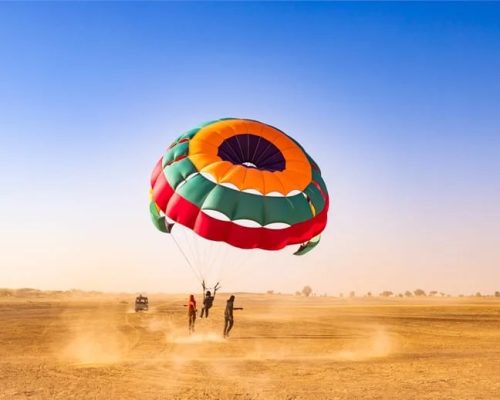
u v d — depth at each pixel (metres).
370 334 30.55
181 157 23.27
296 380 14.04
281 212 21.44
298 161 23.73
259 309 74.94
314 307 87.25
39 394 12.19
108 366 16.38
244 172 22.00
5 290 153.88
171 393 12.34
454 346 24.09
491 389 12.80
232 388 12.93
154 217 25.34
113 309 68.25
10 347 22.33
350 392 12.44
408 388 12.92
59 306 75.25
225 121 24.88
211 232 21.31
